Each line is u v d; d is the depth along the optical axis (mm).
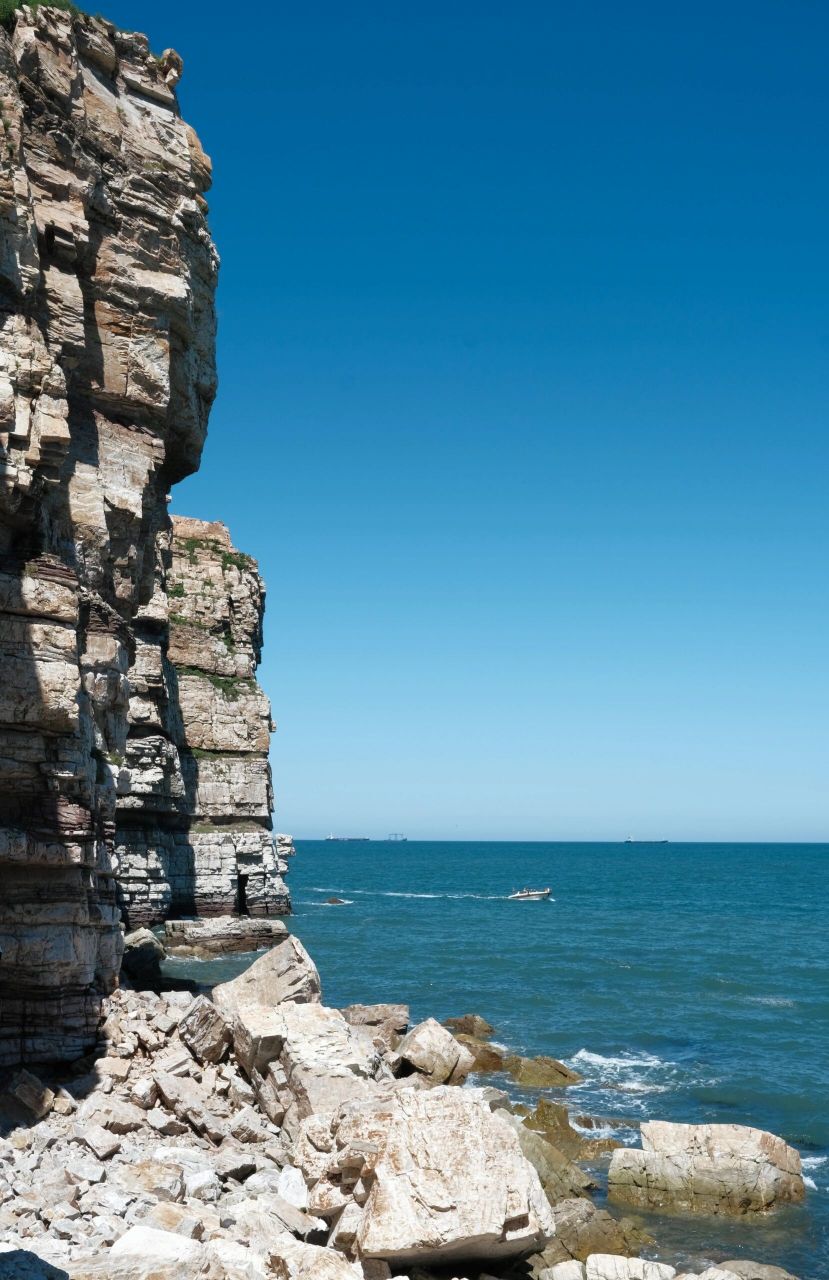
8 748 23125
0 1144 19094
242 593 83938
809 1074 37469
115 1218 16672
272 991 28953
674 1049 42000
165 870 68188
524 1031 45312
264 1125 22875
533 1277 18766
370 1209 17172
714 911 128875
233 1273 14586
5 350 22953
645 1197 24391
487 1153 17812
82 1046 23953
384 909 121375
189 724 76312
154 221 30141
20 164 23594
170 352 31641
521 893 147750
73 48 27266
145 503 31109
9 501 22703
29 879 23562
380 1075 25234
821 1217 23891
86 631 27000
